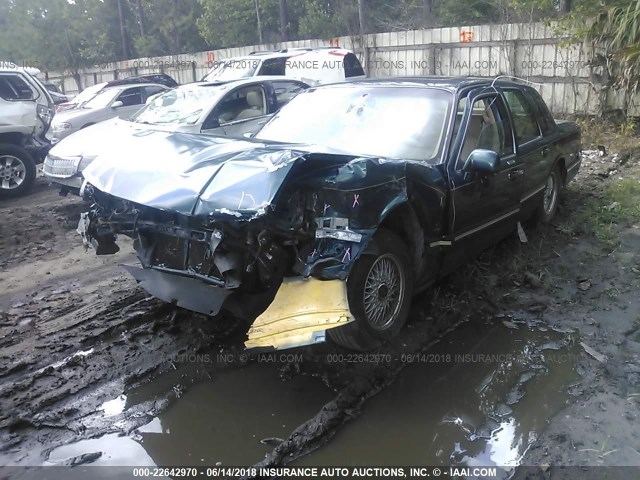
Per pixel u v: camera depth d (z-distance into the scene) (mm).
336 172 3158
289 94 8648
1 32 30859
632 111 10961
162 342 3898
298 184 3166
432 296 4465
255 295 3191
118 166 3645
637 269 4941
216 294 3193
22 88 8914
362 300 3381
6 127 8609
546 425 3033
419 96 4410
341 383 3424
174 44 26500
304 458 2811
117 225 3688
